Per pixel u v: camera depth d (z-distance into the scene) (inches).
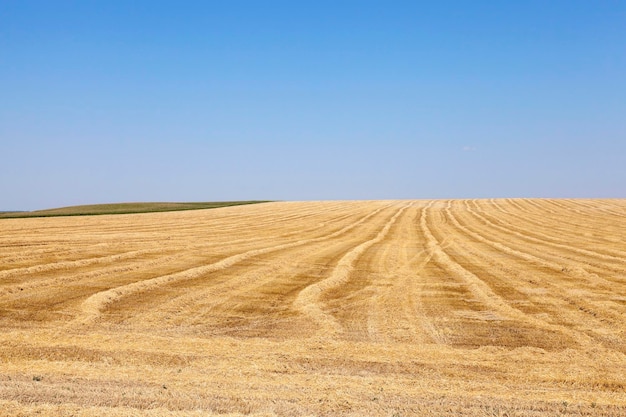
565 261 1091.3
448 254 1214.9
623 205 2908.5
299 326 547.8
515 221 2178.9
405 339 502.0
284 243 1390.3
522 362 434.3
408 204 3144.7
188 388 350.0
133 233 1577.3
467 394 352.2
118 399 323.3
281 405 323.0
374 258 1132.5
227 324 550.3
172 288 730.8
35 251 1027.9
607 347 482.9
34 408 303.3
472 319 588.4
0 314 558.9
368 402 331.9
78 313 571.5
